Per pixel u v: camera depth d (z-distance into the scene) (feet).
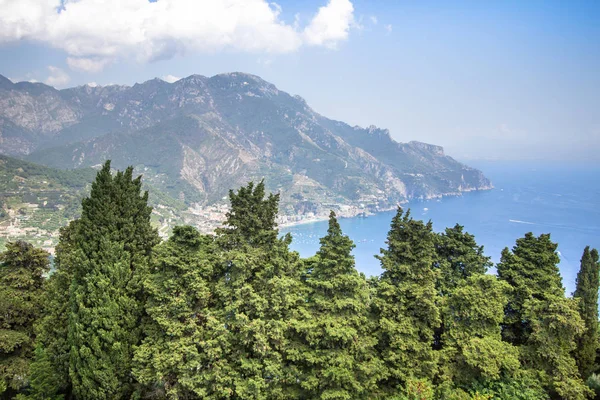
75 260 77.00
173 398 68.44
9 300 93.04
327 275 79.82
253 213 83.20
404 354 77.46
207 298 75.66
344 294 78.48
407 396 73.31
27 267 105.60
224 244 80.84
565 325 81.97
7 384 86.84
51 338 84.28
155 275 77.51
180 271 77.05
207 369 71.00
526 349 85.92
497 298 84.89
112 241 79.05
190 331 73.00
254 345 69.31
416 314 82.07
